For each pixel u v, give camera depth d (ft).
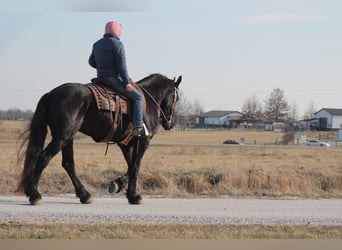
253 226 35.19
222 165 88.28
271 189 60.34
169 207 41.68
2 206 39.40
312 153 172.24
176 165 84.74
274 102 481.05
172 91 45.68
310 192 57.36
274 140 313.12
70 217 35.99
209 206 42.86
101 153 132.67
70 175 42.34
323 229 34.68
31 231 31.22
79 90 38.55
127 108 40.88
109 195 50.29
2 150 132.46
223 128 477.77
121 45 40.68
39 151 38.24
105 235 30.96
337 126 443.73
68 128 37.93
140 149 42.98
